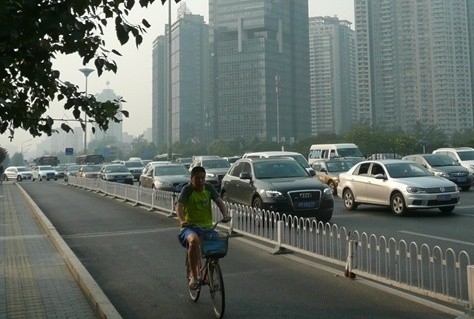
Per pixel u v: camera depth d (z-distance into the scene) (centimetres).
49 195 3002
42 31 360
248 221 1169
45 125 508
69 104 504
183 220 637
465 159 2747
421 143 4822
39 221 1672
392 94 8975
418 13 8744
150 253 1065
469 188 2467
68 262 930
